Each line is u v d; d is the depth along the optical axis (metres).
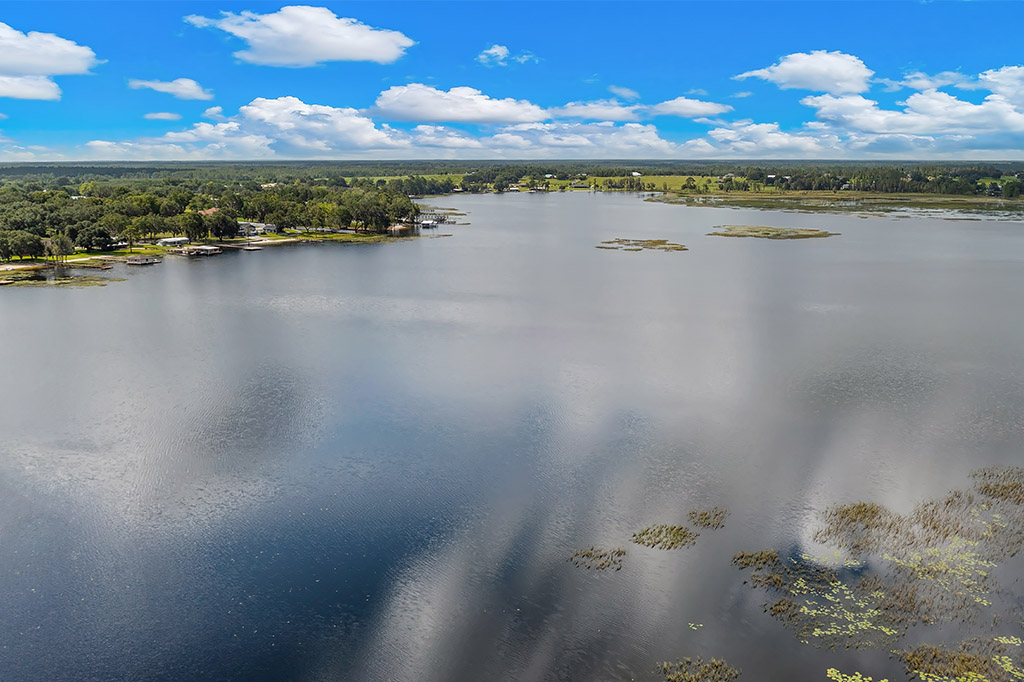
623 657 40.50
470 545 52.25
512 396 84.25
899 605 44.44
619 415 77.88
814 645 41.16
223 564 50.12
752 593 46.00
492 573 48.75
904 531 53.12
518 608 45.06
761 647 41.03
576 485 61.56
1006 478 62.03
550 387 87.31
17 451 67.75
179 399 82.25
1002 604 44.47
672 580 47.53
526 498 59.31
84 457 66.62
